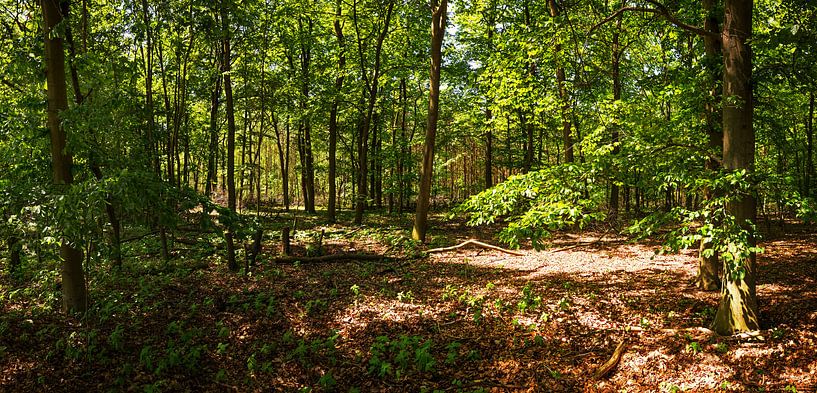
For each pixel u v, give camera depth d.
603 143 8.86
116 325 7.23
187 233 15.78
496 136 25.95
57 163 7.02
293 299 9.11
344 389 6.02
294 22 20.44
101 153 7.30
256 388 6.03
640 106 8.84
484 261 12.80
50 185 6.48
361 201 20.38
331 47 22.33
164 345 6.86
